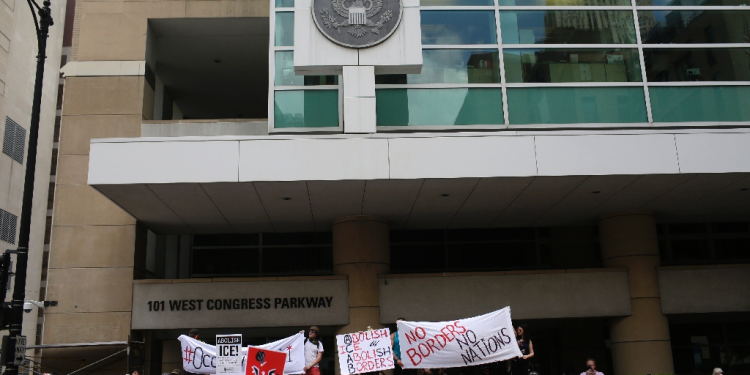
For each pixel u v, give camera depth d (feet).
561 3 50.88
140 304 54.29
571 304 53.98
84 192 56.75
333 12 47.19
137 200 47.70
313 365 37.93
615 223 55.62
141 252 57.21
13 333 34.12
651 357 52.54
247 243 69.26
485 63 49.16
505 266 68.33
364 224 54.70
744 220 60.54
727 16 51.29
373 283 53.78
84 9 60.18
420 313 53.42
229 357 34.37
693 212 56.54
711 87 49.57
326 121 47.42
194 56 66.59
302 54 46.39
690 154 43.62
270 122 47.09
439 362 39.19
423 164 43.16
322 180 42.88
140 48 59.36
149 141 42.98
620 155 43.50
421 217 55.98
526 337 63.46
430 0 50.49
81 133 57.67
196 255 68.85
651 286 53.98
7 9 125.49
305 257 69.10
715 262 68.39
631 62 49.78
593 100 48.70
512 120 47.98
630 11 50.96
